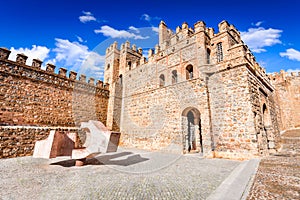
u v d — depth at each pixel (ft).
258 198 12.05
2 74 37.52
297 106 81.35
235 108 32.40
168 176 19.85
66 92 49.42
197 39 45.09
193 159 30.81
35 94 42.78
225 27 55.42
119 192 14.56
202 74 36.86
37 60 44.16
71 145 23.00
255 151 28.78
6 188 15.38
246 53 36.58
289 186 14.43
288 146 45.01
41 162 28.32
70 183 16.89
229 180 16.31
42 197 13.26
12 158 31.53
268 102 45.52
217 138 33.50
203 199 13.25
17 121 38.73
